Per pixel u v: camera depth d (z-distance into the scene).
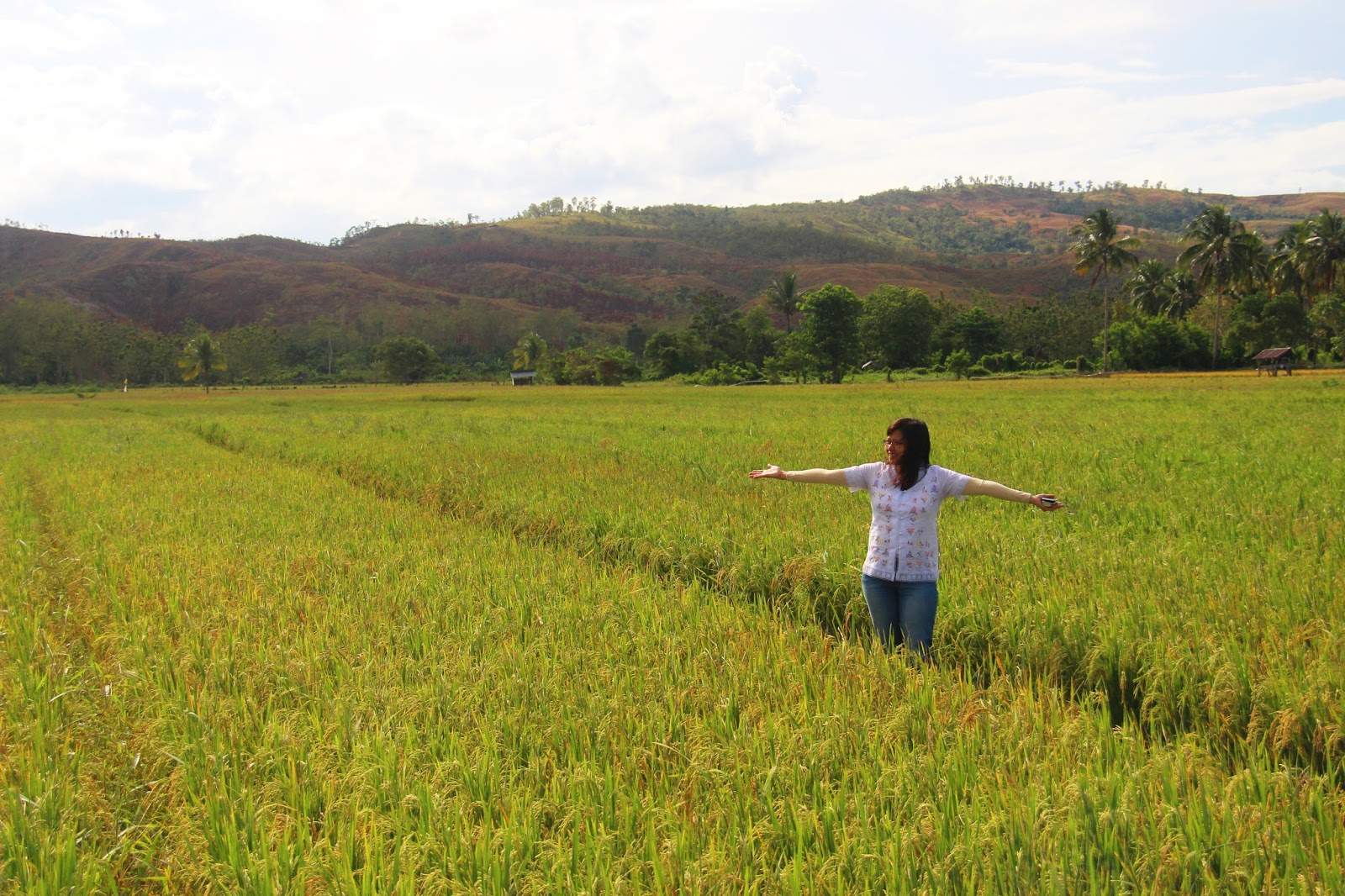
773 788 4.02
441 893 3.37
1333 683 4.77
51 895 3.47
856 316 88.38
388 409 47.50
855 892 3.26
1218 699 4.90
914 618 5.97
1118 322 90.88
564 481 14.40
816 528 9.66
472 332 165.00
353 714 4.87
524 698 5.04
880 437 21.19
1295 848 3.38
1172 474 13.19
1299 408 27.98
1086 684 5.58
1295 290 74.94
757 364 111.44
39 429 35.44
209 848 3.75
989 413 29.75
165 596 7.50
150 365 123.75
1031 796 3.74
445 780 4.12
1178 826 3.58
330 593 7.68
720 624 6.39
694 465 16.20
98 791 4.17
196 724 4.80
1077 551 8.01
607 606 6.79
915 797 3.82
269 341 131.62
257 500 13.66
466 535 10.42
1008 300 192.12
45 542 10.66
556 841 3.68
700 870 3.38
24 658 6.04
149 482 15.95
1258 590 6.47
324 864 3.46
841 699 4.86
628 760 4.27
